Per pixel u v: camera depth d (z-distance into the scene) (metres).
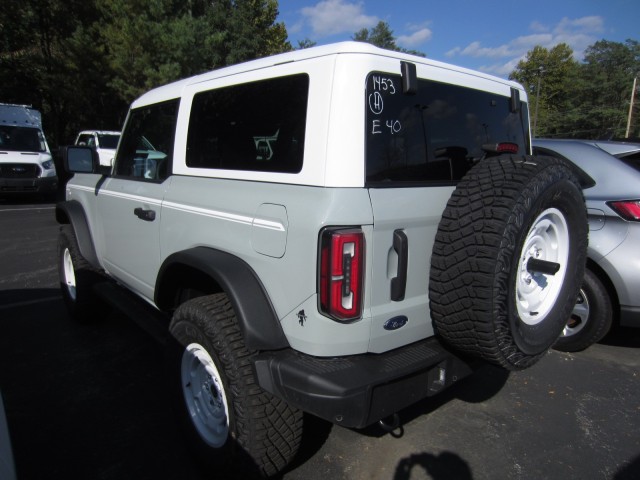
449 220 2.10
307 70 2.16
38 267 6.77
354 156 2.03
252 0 30.62
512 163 2.18
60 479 2.58
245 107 2.48
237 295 2.20
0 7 17.77
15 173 13.27
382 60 2.16
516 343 2.14
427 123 2.39
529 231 2.08
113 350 4.13
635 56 63.09
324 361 2.10
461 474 2.64
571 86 67.06
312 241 2.00
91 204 4.19
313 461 2.74
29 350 4.11
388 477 2.62
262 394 2.26
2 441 1.63
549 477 2.62
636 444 2.92
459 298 2.06
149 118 3.40
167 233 2.98
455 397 3.45
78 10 19.62
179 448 2.86
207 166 2.73
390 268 2.13
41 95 21.25
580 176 4.05
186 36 18.33
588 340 4.00
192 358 2.65
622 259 3.69
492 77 2.86
